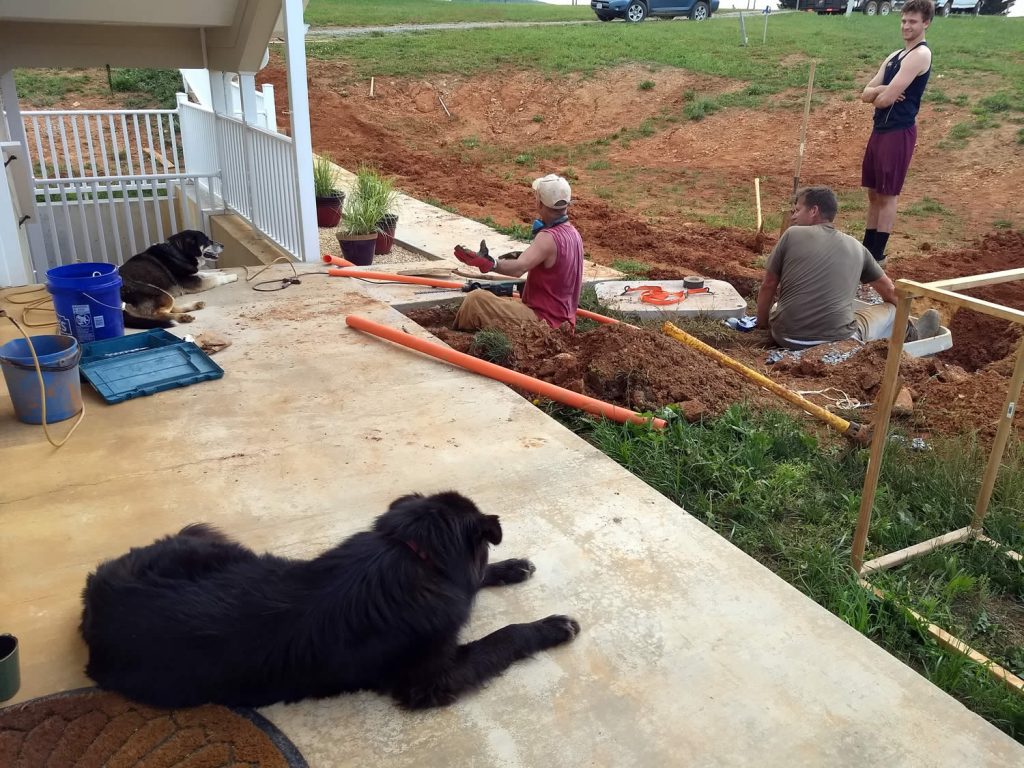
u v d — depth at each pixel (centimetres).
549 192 565
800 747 229
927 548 347
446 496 263
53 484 353
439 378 479
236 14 777
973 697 266
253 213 874
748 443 422
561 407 473
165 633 224
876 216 855
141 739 221
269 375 477
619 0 3256
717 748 228
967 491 392
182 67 904
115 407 430
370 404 441
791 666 260
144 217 971
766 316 675
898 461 422
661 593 294
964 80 1888
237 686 225
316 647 225
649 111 2056
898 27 2838
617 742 229
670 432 435
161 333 522
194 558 250
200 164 1086
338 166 1360
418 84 2231
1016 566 342
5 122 820
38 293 610
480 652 250
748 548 348
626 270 860
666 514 345
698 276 853
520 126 2084
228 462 375
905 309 298
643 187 1475
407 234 920
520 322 563
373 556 238
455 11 3872
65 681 242
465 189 1360
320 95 2114
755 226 1156
